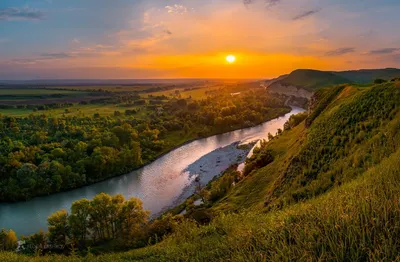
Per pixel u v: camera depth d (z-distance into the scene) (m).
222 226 15.69
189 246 12.84
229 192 57.22
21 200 74.12
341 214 7.52
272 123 168.00
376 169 16.58
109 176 90.69
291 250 7.05
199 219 37.88
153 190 79.25
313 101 80.25
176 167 97.69
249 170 66.00
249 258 7.58
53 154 91.12
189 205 62.53
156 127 142.75
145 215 57.25
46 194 77.38
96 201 56.22
